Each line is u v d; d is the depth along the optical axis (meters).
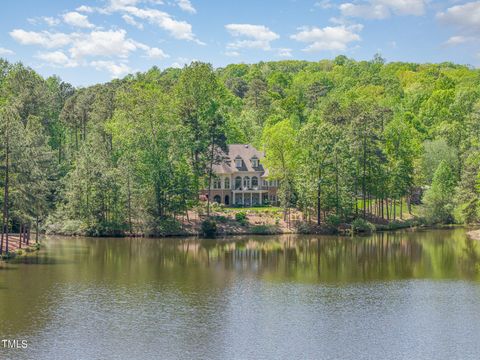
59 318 40.66
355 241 87.19
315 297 48.09
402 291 50.56
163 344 35.59
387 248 79.25
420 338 37.09
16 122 64.19
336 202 98.00
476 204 97.12
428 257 70.81
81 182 92.81
